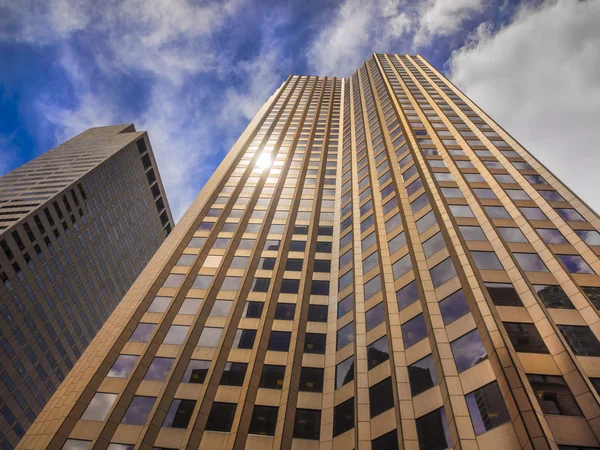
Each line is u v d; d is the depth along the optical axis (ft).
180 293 129.49
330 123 276.41
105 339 114.93
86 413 95.81
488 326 75.15
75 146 435.53
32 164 390.42
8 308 273.75
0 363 262.06
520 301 82.74
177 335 116.57
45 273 305.12
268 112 292.61
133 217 426.10
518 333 75.77
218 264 144.36
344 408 94.27
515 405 61.77
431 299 91.66
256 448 91.30
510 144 150.82
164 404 97.50
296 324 119.34
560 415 62.23
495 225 108.47
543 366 69.36
